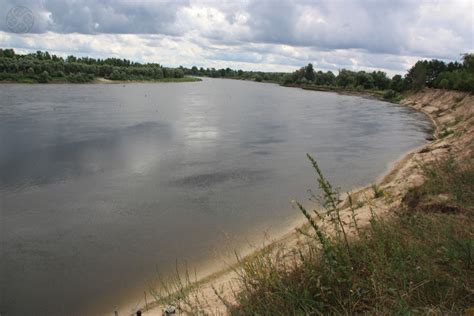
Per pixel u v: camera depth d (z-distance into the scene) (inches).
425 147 954.1
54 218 507.5
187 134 1150.3
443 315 131.6
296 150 979.3
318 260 185.6
